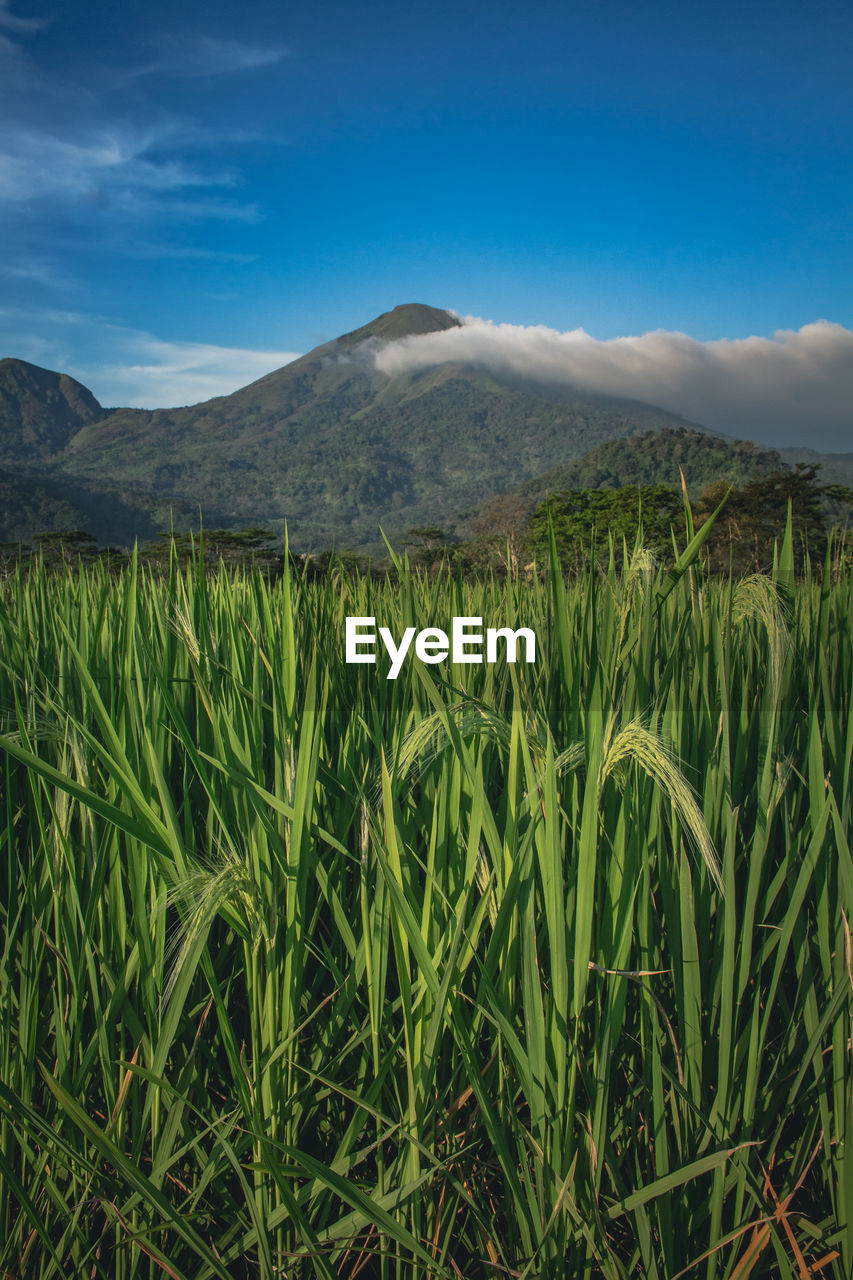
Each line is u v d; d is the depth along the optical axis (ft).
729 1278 4.37
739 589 6.04
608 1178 4.90
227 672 6.15
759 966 4.54
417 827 5.66
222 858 4.84
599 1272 4.85
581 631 7.24
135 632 6.68
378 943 4.48
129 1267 4.87
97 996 4.90
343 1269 5.04
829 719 5.40
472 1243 4.98
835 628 7.16
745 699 5.92
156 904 5.00
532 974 4.05
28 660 7.35
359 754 6.13
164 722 6.15
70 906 5.16
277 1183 3.91
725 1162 4.32
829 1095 4.82
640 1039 4.90
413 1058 4.22
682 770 5.19
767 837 4.45
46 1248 4.98
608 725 4.29
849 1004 4.42
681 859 4.40
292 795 4.95
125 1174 4.18
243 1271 5.23
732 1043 4.34
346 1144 4.56
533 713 5.31
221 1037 5.57
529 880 4.12
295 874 4.50
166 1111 5.11
